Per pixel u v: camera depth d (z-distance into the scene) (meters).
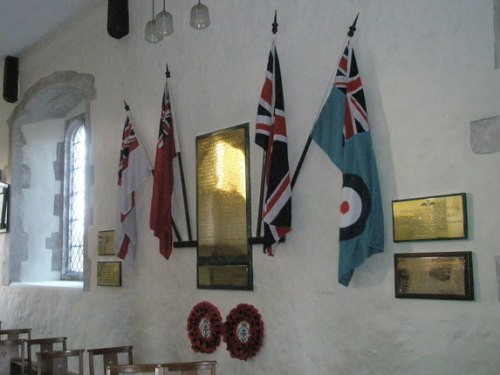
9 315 7.94
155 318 5.35
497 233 3.04
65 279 8.38
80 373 4.49
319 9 4.14
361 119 3.62
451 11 3.35
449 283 3.18
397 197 3.49
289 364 4.06
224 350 4.58
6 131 8.43
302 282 4.04
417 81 3.48
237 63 4.76
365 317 3.60
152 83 5.68
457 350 3.13
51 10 6.76
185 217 5.09
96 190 6.39
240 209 4.54
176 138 5.24
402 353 3.38
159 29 4.54
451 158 3.27
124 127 5.95
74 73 6.96
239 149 4.61
